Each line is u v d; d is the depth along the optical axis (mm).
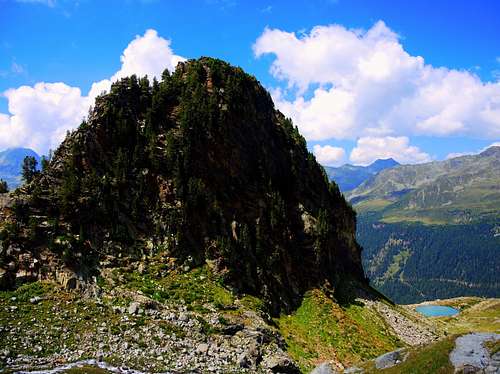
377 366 65000
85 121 87000
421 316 138000
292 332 80812
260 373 61344
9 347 53688
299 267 99875
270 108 123688
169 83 103500
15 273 65750
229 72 112500
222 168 97062
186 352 61125
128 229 81062
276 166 111250
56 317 61219
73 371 50125
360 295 113000
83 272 70500
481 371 52781
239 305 77500
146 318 66000
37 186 76188
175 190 88125
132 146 89938
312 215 112875
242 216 95188
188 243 84750
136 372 53375
